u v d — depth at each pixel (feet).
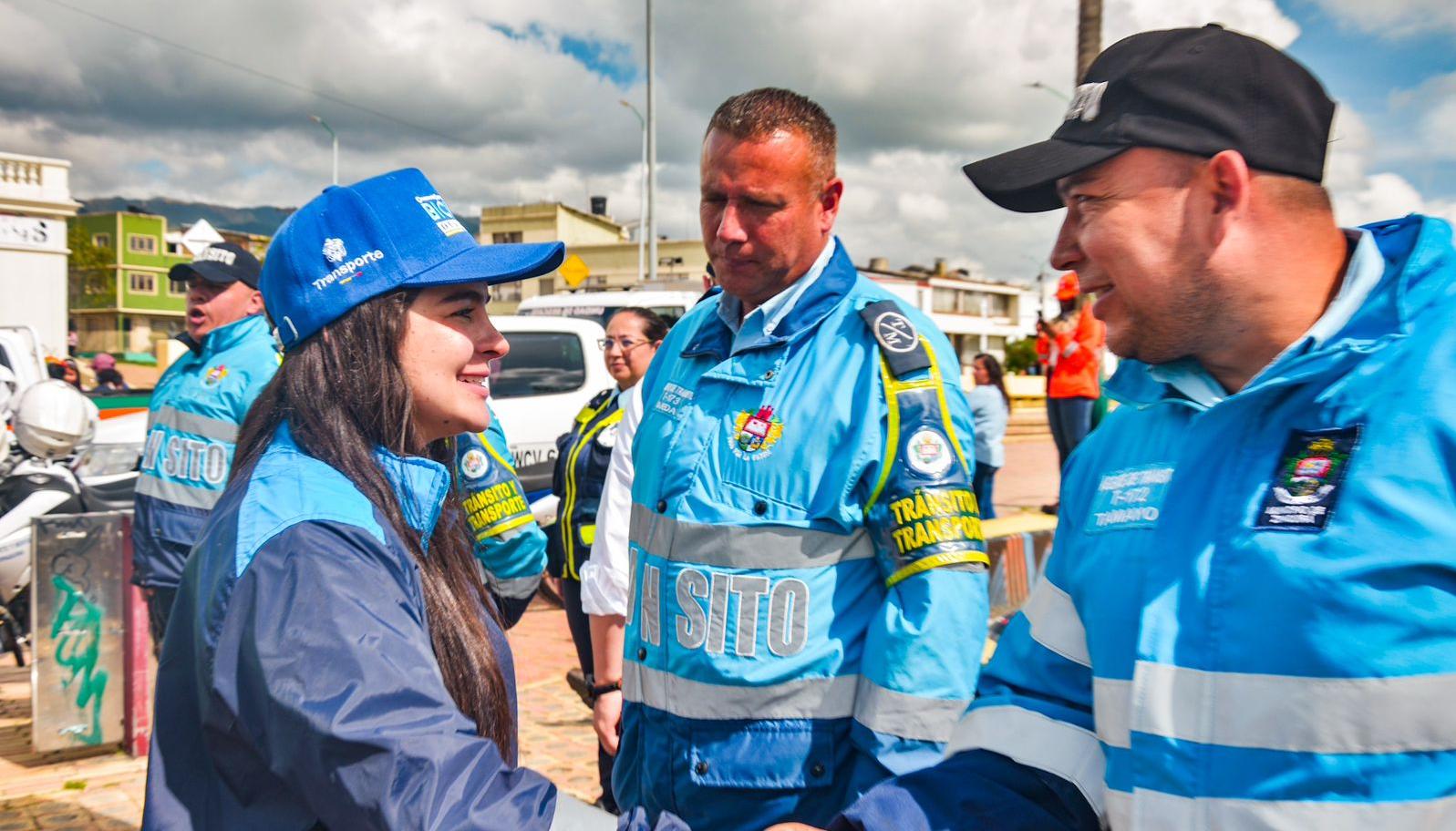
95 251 195.62
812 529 6.48
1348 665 3.43
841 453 6.52
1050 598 4.85
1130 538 4.18
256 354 12.01
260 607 3.83
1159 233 3.91
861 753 6.38
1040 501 41.14
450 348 4.69
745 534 6.51
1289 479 3.70
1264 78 3.81
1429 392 3.49
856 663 6.50
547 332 25.25
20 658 17.44
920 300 179.01
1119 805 3.98
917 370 6.59
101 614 13.74
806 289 6.93
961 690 6.21
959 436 6.60
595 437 12.26
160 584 12.01
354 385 4.51
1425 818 3.34
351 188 4.76
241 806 3.97
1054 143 4.11
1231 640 3.68
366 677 3.73
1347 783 3.43
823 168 6.91
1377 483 3.48
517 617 10.24
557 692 16.93
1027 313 212.02
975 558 6.37
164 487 11.93
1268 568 3.61
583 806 3.99
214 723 3.88
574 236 184.85
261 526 4.04
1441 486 3.42
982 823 4.48
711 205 7.04
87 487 19.16
